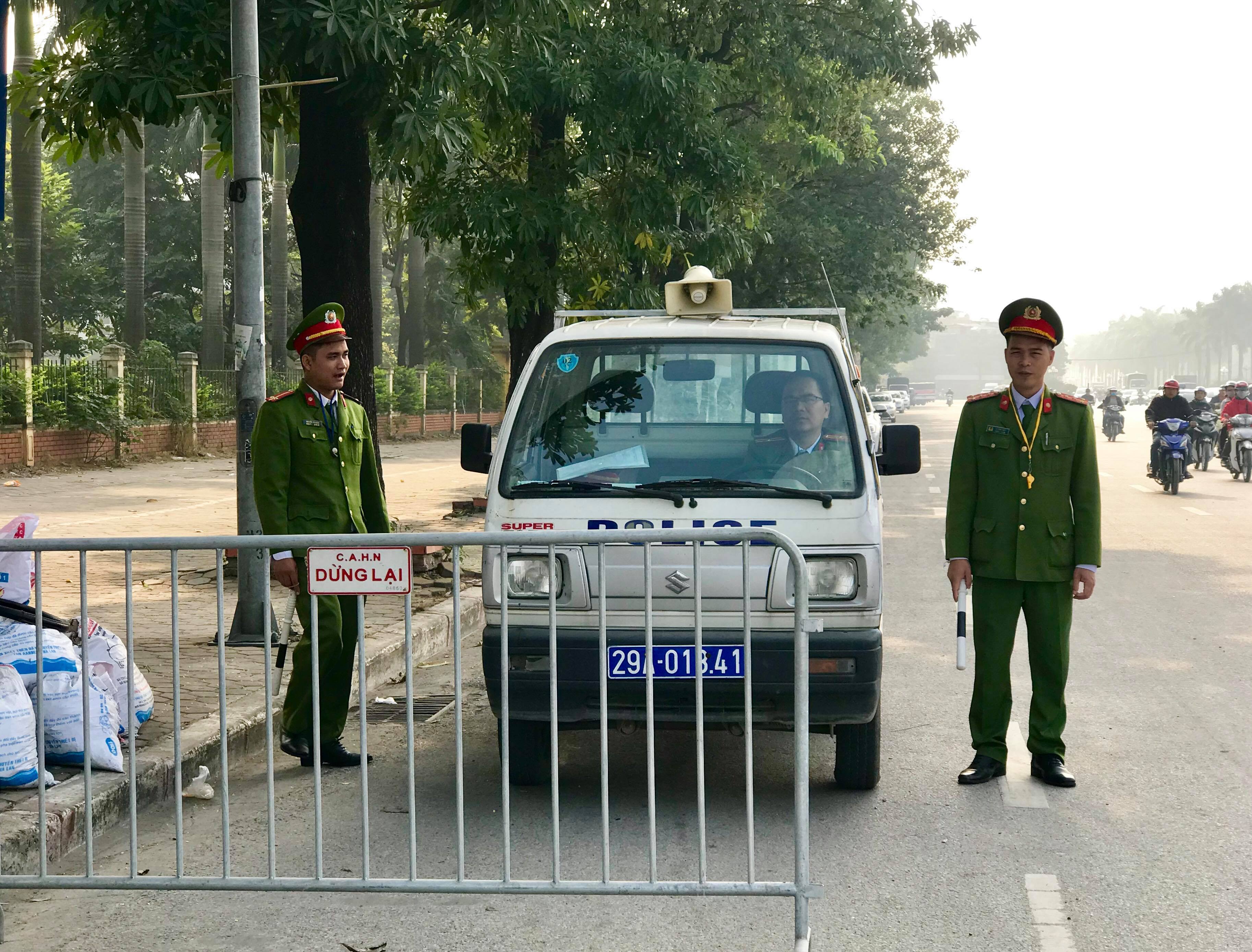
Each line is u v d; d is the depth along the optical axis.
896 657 8.45
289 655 7.68
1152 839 4.93
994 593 5.76
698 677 3.94
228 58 9.33
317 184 10.48
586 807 5.36
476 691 7.65
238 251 8.19
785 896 4.23
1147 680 7.70
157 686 6.85
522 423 5.64
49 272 41.09
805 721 3.86
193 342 41.97
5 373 21.94
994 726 5.78
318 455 5.87
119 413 24.47
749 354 5.68
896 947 3.88
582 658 5.11
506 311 14.99
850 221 30.55
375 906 4.25
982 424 5.75
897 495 21.00
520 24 10.57
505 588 4.30
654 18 17.17
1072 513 5.73
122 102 9.27
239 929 4.05
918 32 21.80
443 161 10.06
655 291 15.61
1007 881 4.46
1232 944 3.91
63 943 3.95
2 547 4.16
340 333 5.91
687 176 15.56
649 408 5.63
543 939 3.95
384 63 9.55
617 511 5.25
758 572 5.14
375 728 6.77
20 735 4.99
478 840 4.94
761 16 19.50
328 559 4.09
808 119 22.61
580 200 14.92
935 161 34.19
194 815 5.29
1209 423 26.72
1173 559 12.97
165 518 15.49
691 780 5.77
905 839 4.94
